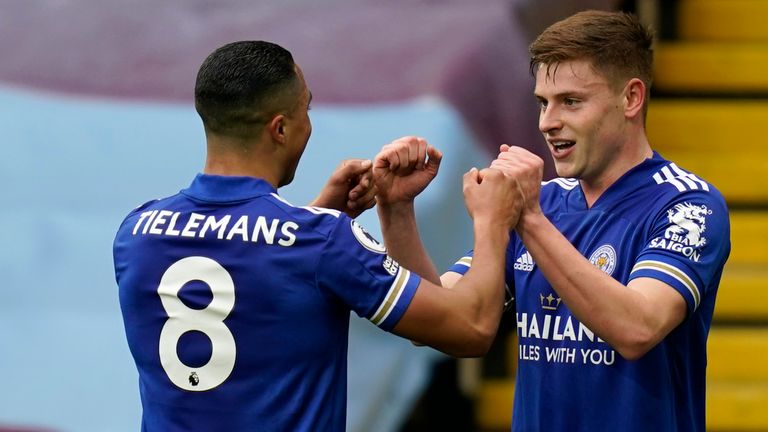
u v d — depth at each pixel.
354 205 10.48
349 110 16.06
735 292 19.16
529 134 16.94
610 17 9.74
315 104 16.30
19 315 15.06
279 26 18.30
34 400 14.14
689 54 22.36
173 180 16.02
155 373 9.26
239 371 9.00
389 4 18.47
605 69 9.62
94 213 15.84
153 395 9.30
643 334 9.02
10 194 16.14
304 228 8.99
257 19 18.69
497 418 17.95
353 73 16.70
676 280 9.23
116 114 17.06
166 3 19.39
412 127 15.57
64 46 18.42
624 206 9.86
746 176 20.55
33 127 16.83
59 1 19.58
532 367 10.23
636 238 9.72
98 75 17.83
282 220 9.02
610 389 9.78
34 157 16.48
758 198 20.61
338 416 9.34
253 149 9.34
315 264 8.91
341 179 10.31
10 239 15.64
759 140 21.44
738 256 20.08
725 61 22.27
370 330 14.70
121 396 14.16
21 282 15.33
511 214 9.55
